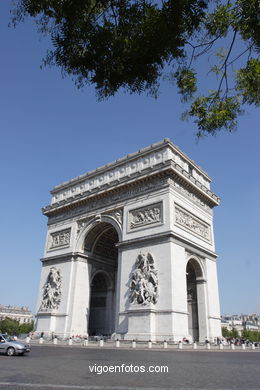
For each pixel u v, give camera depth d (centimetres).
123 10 1590
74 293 6975
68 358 3144
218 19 1583
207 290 6475
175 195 6197
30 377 1873
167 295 5316
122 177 6925
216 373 2125
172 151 6656
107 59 1611
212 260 7006
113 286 8119
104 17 1616
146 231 6069
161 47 1585
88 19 1559
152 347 4788
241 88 1792
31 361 2842
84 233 7444
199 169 7456
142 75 1666
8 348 3519
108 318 7819
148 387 1583
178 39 1612
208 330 6125
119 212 6856
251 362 2955
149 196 6344
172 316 5125
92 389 1515
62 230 8088
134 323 5394
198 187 6856
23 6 1531
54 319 6981
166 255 5597
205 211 7238
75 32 1550
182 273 5709
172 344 4778
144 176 6425
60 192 8775
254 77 1697
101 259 7906
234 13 1562
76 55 1595
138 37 1584
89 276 7462
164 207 5981
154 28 1547
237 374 2089
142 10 1577
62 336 6625
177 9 1502
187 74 1828
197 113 1892
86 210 7644
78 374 2014
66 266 7431
